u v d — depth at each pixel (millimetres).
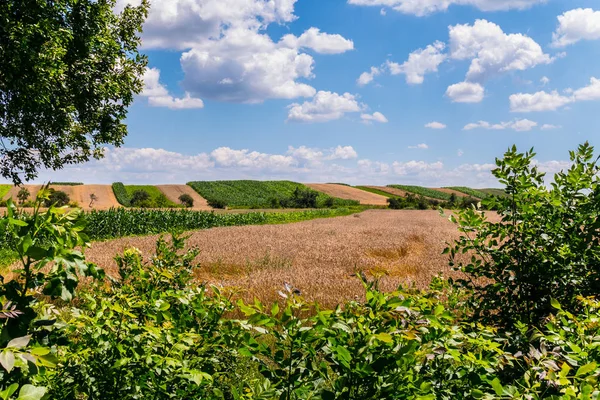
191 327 2918
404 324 2449
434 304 2982
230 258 16781
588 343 2482
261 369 2186
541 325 3627
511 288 4336
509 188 4602
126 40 22578
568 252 4059
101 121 21859
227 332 2818
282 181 133500
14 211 1992
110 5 21031
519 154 4547
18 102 17078
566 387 2061
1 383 1708
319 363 2184
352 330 2029
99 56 20500
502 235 4531
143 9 22734
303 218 61531
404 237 28250
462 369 2279
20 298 1977
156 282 3721
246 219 47250
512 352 2764
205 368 2855
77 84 19172
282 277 12875
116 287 3574
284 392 2076
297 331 2096
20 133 19328
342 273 14047
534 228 4473
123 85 21641
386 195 129500
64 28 18203
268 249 20375
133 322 3031
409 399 1940
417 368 2109
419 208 102812
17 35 15234
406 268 16297
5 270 11773
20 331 1865
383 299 2074
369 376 1931
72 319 2893
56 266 1985
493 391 2197
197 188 114188
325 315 2055
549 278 4227
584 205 4355
